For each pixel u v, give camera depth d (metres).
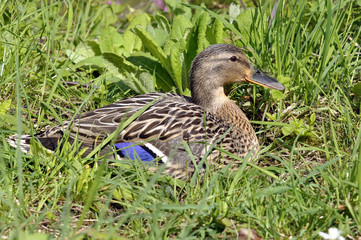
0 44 11.00
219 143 9.62
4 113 9.73
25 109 10.55
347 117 9.47
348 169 8.48
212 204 7.78
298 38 11.29
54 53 12.14
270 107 10.93
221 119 10.18
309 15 12.70
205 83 10.44
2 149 8.80
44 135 9.43
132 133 9.38
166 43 11.68
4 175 7.71
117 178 8.58
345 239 7.26
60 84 10.97
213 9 15.80
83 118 9.54
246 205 7.70
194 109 9.99
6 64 11.12
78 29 14.32
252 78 10.56
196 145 9.42
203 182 8.47
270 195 7.82
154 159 8.98
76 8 14.27
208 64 10.40
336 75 10.77
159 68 11.67
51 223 7.74
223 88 10.57
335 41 11.50
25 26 12.38
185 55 11.55
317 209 7.40
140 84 11.28
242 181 8.65
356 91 10.69
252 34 12.00
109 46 12.27
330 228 7.09
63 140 9.17
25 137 9.33
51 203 7.94
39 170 8.48
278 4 11.38
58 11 14.01
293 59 11.16
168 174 8.99
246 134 10.04
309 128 9.98
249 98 11.21
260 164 9.75
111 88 11.70
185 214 7.63
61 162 8.50
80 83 11.33
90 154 8.78
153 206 7.82
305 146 10.10
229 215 7.61
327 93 10.99
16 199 8.13
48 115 10.78
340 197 7.91
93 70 12.05
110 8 16.03
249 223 7.20
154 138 9.34
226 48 10.44
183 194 8.59
